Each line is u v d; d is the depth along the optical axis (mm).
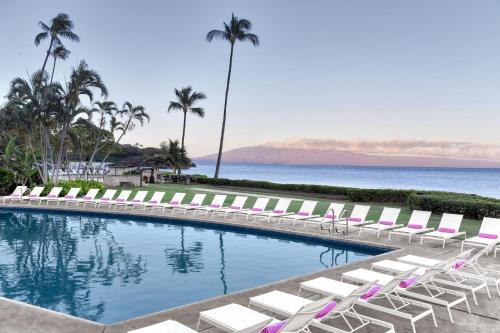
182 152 41062
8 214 17703
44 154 26141
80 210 17656
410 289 6477
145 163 40562
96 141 34812
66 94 25453
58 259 9938
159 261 9789
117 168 39156
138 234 13375
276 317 5355
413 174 120938
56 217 17031
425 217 11344
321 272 7645
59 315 5383
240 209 15477
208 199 22891
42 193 22516
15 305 5754
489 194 47938
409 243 10641
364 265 8211
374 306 4930
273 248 11320
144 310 6508
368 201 22438
